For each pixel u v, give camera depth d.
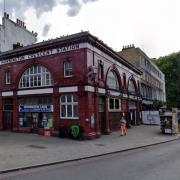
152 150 17.48
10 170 10.75
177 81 71.25
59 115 24.64
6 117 29.58
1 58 30.08
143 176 9.50
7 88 29.42
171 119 29.39
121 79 33.25
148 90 52.81
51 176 9.77
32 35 38.19
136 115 41.09
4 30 32.84
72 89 24.00
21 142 19.66
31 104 27.22
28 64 27.47
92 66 23.52
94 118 24.34
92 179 9.19
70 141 21.45
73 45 24.36
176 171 10.33
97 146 18.86
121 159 13.77
